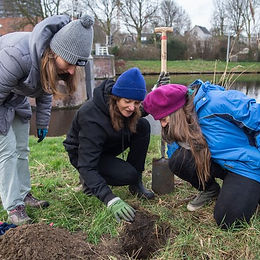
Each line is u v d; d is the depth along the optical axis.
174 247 2.06
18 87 2.25
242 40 19.23
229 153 2.25
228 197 2.19
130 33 33.22
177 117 2.25
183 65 29.53
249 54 20.89
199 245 2.08
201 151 2.27
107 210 2.42
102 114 2.39
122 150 2.75
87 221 2.44
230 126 2.24
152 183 2.91
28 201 2.70
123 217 2.13
